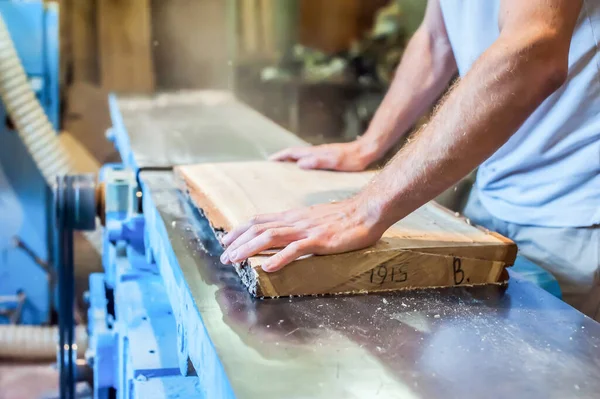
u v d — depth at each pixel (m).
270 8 3.30
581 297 1.33
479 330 0.86
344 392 0.71
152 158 1.66
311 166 1.46
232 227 1.08
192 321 0.92
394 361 0.78
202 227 1.19
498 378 0.75
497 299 0.97
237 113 2.34
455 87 0.97
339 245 0.94
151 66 3.16
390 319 0.89
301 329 0.85
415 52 1.51
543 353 0.81
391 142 1.51
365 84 3.34
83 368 1.91
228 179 1.36
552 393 0.72
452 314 0.91
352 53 3.48
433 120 0.95
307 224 0.97
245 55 3.32
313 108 3.34
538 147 1.33
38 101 2.49
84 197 1.65
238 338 0.82
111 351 1.54
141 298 1.35
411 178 0.93
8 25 2.39
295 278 0.93
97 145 3.18
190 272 1.00
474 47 1.33
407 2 3.39
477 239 1.03
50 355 2.53
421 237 1.03
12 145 2.50
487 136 0.90
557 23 0.89
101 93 3.14
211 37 3.20
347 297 0.95
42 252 2.63
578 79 1.25
